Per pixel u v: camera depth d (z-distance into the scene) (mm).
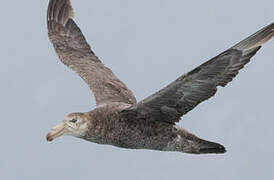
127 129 14328
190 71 12742
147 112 14008
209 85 13062
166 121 14188
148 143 14492
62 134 14484
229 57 12719
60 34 17609
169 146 14547
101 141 14633
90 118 14484
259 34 12727
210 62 12656
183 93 13344
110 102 15312
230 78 12938
